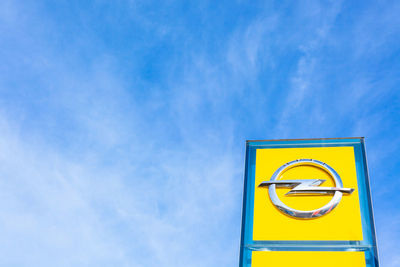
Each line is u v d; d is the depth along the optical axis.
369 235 9.21
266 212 10.03
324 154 10.84
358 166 10.41
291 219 9.78
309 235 9.46
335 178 10.20
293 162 10.79
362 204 9.70
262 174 10.83
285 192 10.27
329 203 9.69
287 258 9.27
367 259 8.91
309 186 10.12
